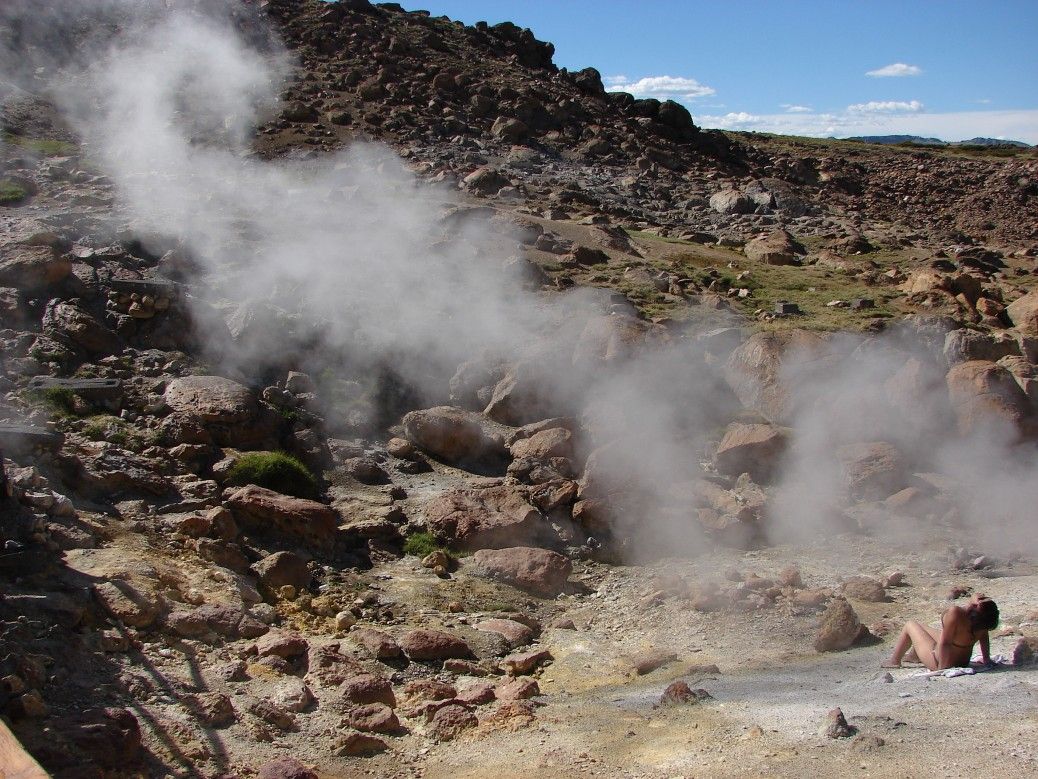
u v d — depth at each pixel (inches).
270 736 331.0
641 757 307.3
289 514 513.0
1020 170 2176.4
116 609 379.2
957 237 1448.1
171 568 440.5
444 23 2108.8
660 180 1537.9
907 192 2052.2
